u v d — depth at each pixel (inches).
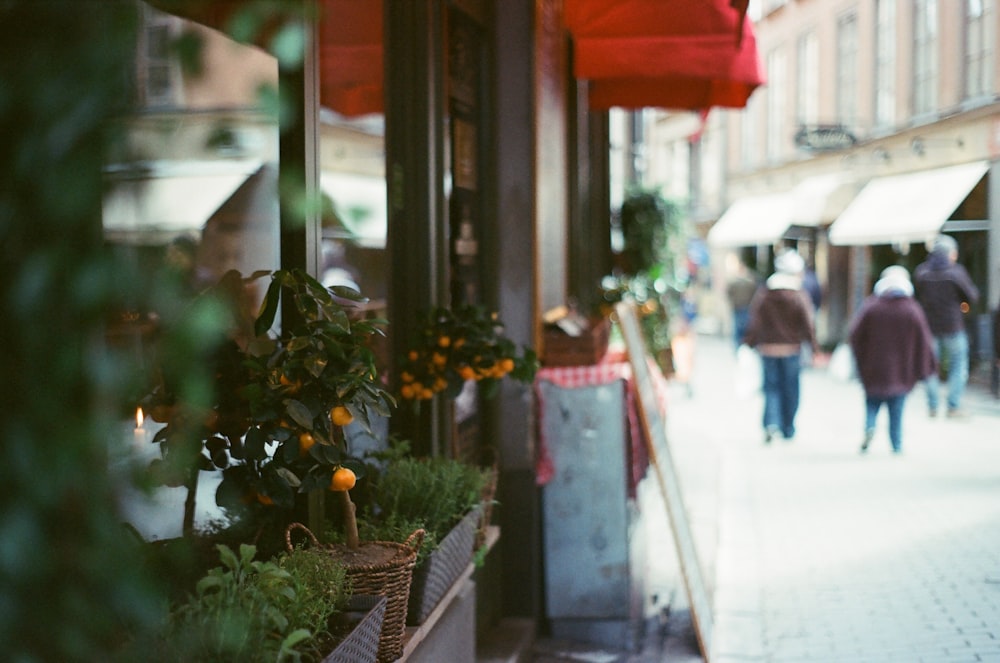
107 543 47.4
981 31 777.6
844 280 989.2
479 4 223.8
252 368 108.5
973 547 293.6
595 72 265.9
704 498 372.2
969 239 768.9
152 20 52.9
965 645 218.1
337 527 141.0
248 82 55.0
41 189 45.4
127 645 50.0
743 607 249.1
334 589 103.9
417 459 187.0
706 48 264.5
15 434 45.6
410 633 127.0
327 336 108.2
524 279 231.9
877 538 307.7
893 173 913.5
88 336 48.1
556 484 228.5
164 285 49.6
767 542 308.7
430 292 195.0
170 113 51.5
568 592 228.7
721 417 578.9
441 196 199.3
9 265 46.3
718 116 1396.4
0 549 44.3
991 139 758.5
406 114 192.4
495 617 224.2
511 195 231.6
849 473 410.3
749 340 487.5
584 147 383.9
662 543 314.8
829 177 1051.9
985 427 522.6
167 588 94.0
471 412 221.1
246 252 120.8
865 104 970.1
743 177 1304.1
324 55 155.5
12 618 44.9
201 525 113.0
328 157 158.1
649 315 544.1
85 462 47.1
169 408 97.7
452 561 141.5
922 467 418.0
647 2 264.1
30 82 45.3
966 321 735.7
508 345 183.8
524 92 230.8
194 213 106.5
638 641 230.8
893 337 444.5
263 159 126.0
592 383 227.6
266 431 104.5
